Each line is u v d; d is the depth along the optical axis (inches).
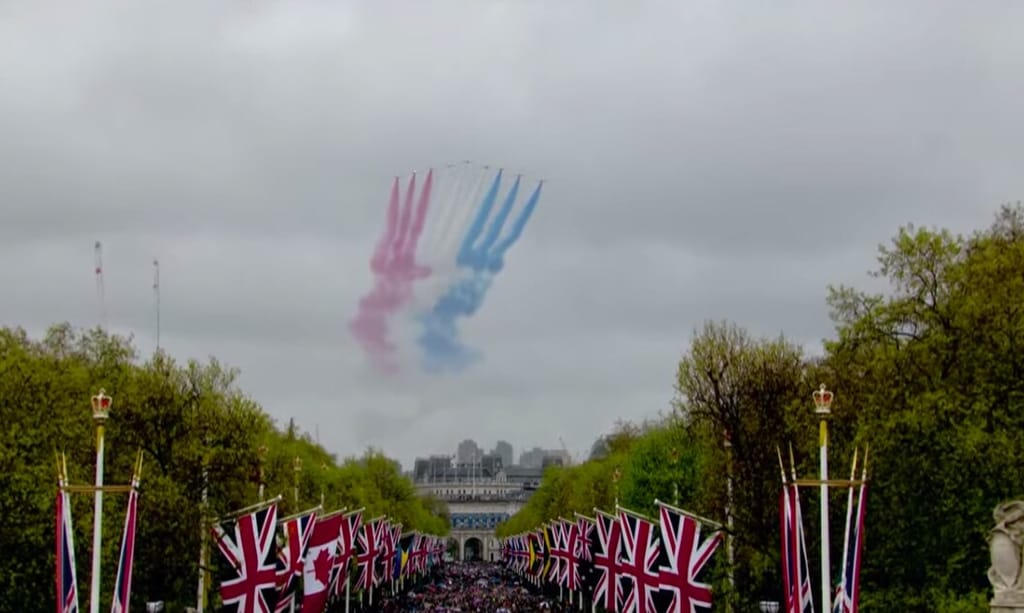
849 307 3068.4
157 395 3595.0
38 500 2977.4
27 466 3026.6
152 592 3410.4
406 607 7160.4
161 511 3336.6
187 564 3422.7
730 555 3577.8
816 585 3134.8
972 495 2608.3
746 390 3582.7
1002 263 2827.3
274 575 2768.2
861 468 2842.0
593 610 4857.3
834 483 2009.1
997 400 2657.5
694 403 3673.7
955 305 2824.8
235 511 3585.1
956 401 2679.6
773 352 3651.6
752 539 3442.4
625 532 3102.9
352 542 4328.3
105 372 3858.3
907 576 2854.3
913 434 2733.8
